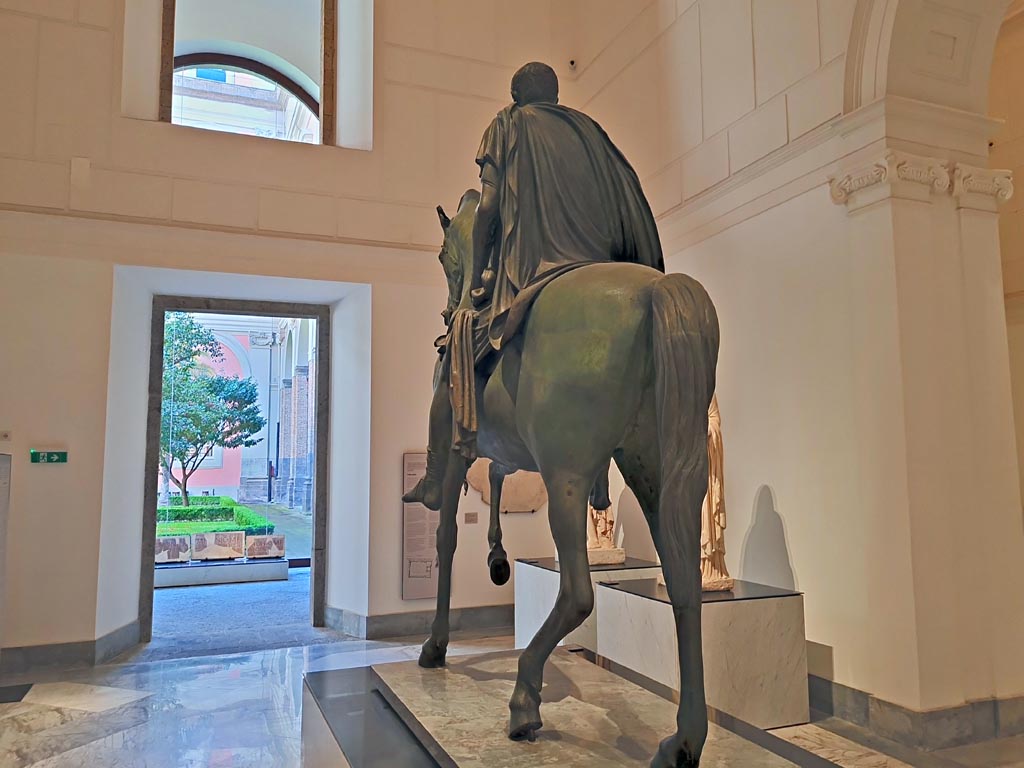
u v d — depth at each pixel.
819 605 4.77
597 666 3.27
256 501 11.77
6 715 4.70
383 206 7.31
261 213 6.86
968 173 4.45
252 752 4.06
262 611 8.10
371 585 6.96
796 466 5.04
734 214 5.75
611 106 7.68
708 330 2.00
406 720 2.68
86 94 6.38
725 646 4.32
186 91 8.91
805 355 5.00
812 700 4.75
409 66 7.59
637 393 2.17
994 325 4.48
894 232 4.27
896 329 4.22
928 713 4.00
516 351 2.45
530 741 2.32
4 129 6.12
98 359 6.21
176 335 9.80
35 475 5.95
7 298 5.99
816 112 4.95
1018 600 4.31
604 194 2.60
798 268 5.09
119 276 6.48
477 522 7.37
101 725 4.50
